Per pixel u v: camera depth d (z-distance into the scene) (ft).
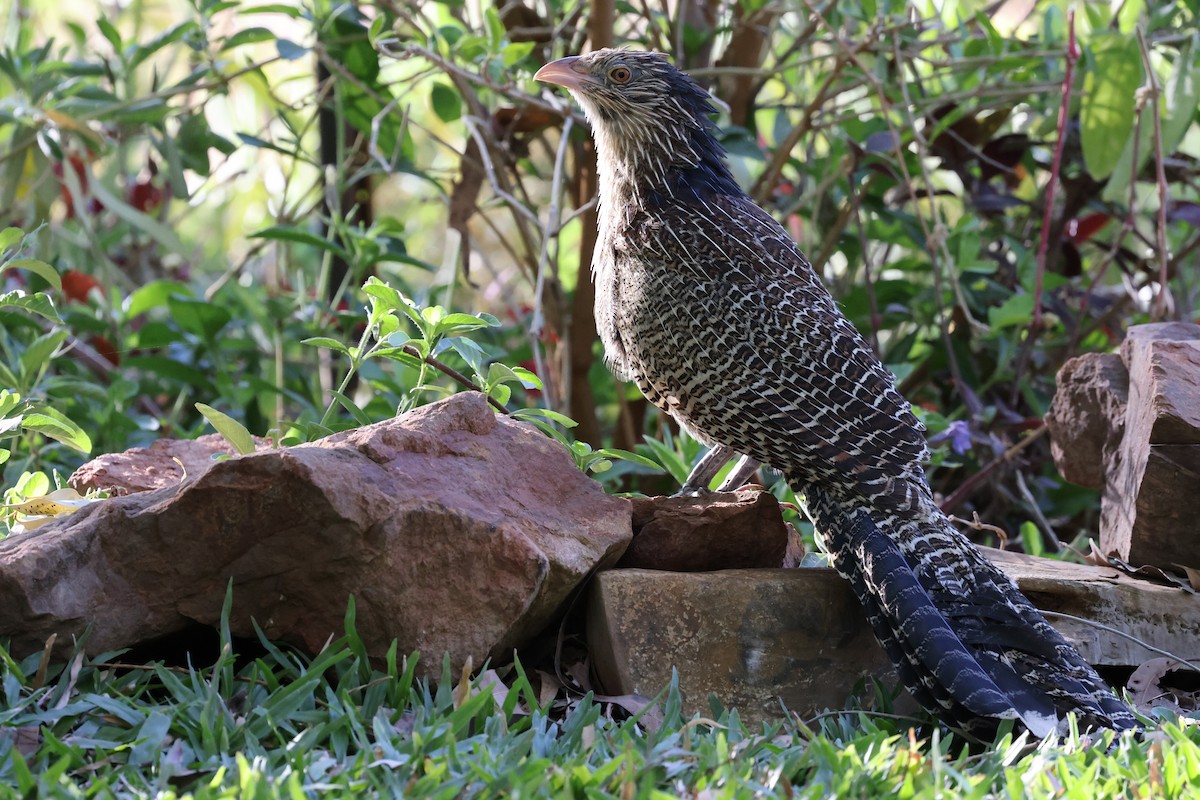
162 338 26.99
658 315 17.43
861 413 16.17
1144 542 18.16
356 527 14.20
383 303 17.92
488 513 15.20
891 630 15.06
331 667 14.67
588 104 19.06
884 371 16.93
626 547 16.69
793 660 15.96
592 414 26.50
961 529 25.46
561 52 26.89
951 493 27.07
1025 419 25.55
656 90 18.72
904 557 15.42
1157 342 18.26
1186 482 17.58
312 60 32.50
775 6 26.89
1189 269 30.40
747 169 32.12
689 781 12.76
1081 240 29.07
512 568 14.85
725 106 22.15
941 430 23.63
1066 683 14.70
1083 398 20.65
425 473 15.29
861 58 27.55
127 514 14.30
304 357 29.43
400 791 12.00
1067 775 12.76
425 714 13.80
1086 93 25.07
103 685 13.97
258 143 26.66
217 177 39.01
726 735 14.24
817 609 16.14
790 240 18.28
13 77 25.80
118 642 14.30
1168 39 25.48
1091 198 27.55
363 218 28.60
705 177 18.97
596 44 23.91
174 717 13.39
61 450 23.72
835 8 25.67
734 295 16.98
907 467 16.06
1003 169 26.61
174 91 25.62
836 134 28.19
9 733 12.84
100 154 28.96
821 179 27.45
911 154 27.04
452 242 26.00
